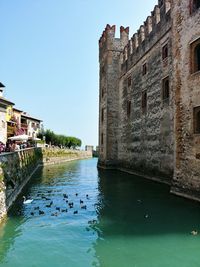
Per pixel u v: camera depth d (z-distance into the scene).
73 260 9.67
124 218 14.45
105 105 41.34
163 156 24.80
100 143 44.44
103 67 43.38
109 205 17.42
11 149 26.19
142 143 30.30
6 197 15.79
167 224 13.26
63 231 12.52
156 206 16.58
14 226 13.24
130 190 22.66
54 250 10.52
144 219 14.16
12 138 34.44
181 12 18.38
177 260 9.56
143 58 30.44
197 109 16.70
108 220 14.14
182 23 18.23
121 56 39.53
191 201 16.61
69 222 13.86
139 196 19.92
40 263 9.51
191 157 16.83
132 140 33.81
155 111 26.75
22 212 15.74
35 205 17.53
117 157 40.53
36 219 14.37
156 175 26.41
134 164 32.97
